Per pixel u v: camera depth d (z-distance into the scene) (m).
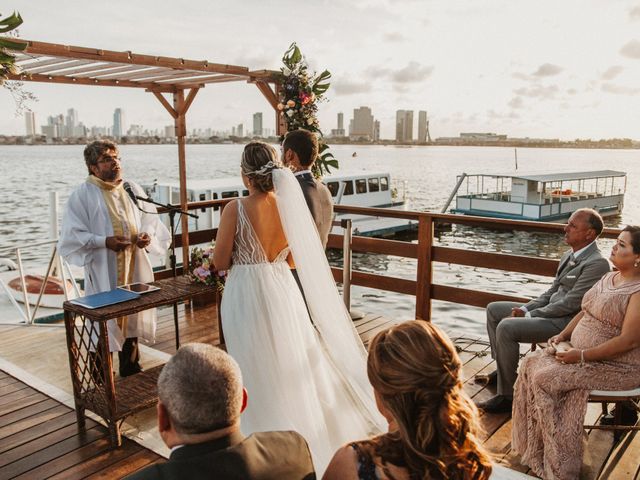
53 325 5.01
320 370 2.93
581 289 3.19
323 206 3.46
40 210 37.28
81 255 3.62
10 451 2.95
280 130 5.31
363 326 4.99
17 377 3.86
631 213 38.09
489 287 15.35
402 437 1.18
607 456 2.84
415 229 21.97
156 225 4.09
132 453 2.95
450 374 1.18
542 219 24.84
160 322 5.21
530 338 3.27
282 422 2.71
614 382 2.58
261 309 2.75
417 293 4.93
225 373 1.24
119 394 3.18
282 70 5.03
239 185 14.28
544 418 2.62
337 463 1.23
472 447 1.21
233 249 2.83
